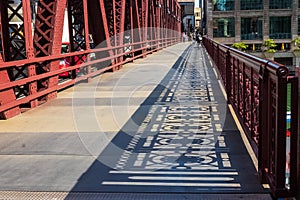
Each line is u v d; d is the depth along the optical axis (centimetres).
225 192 374
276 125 334
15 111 760
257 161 440
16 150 534
